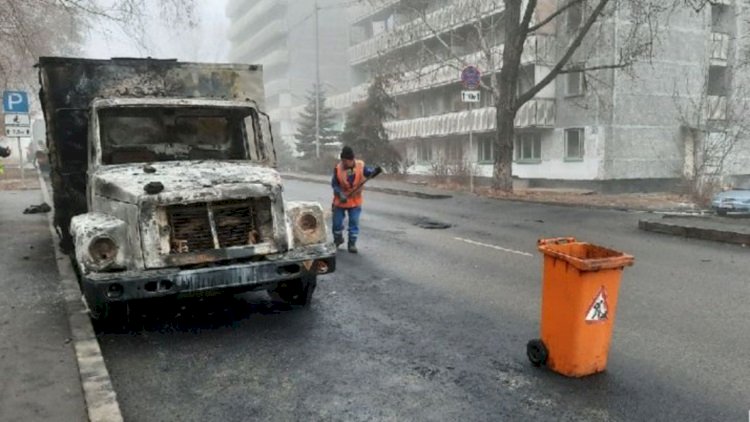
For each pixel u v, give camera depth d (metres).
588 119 27.25
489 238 10.98
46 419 3.79
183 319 6.18
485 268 8.39
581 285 4.40
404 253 9.61
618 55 26.02
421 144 39.22
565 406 4.07
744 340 5.30
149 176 6.05
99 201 5.98
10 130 20.11
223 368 4.86
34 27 20.67
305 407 4.13
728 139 27.28
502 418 3.92
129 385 4.54
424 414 3.99
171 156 7.23
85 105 7.73
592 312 4.48
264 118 7.61
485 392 4.32
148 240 5.35
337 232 9.87
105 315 5.62
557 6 28.38
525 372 4.66
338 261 9.02
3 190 19.36
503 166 19.92
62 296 6.68
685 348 5.13
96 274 5.19
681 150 28.36
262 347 5.32
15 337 5.34
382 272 8.24
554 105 28.95
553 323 4.64
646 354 5.00
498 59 30.34
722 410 4.00
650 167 27.75
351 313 6.31
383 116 30.73
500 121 19.73
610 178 26.86
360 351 5.18
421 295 6.99
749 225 11.20
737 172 28.48
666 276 7.77
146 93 7.89
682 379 4.50
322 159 34.09
